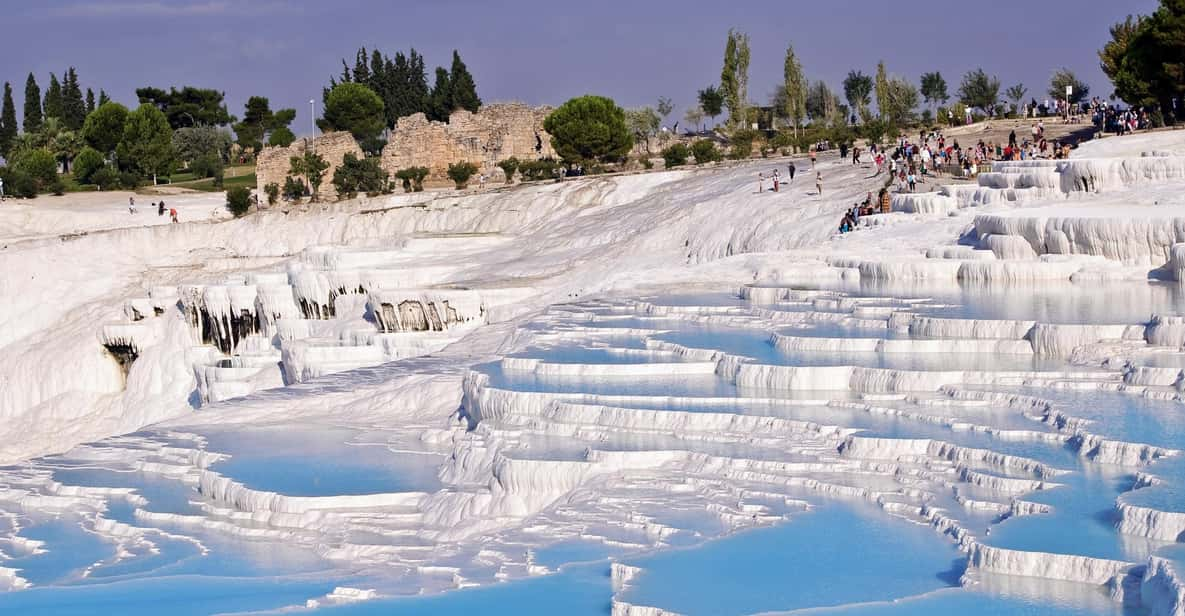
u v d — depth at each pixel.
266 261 72.94
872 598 18.34
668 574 19.86
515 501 25.42
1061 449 23.12
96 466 32.59
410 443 31.95
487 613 19.83
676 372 31.03
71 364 62.78
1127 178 45.22
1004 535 19.30
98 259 73.88
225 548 25.67
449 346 42.12
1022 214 41.69
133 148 107.56
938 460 23.42
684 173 71.00
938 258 41.72
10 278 71.69
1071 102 93.75
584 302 42.62
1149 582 17.20
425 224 73.75
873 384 28.22
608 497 23.89
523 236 65.94
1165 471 20.83
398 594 21.12
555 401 28.80
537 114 97.75
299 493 27.73
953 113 93.50
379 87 138.88
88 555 26.02
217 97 157.50
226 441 33.31
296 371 46.28
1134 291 35.56
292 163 86.69
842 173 61.81
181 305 62.41
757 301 39.66
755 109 111.88
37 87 145.25
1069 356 29.55
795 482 23.38
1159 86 67.31
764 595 18.77
